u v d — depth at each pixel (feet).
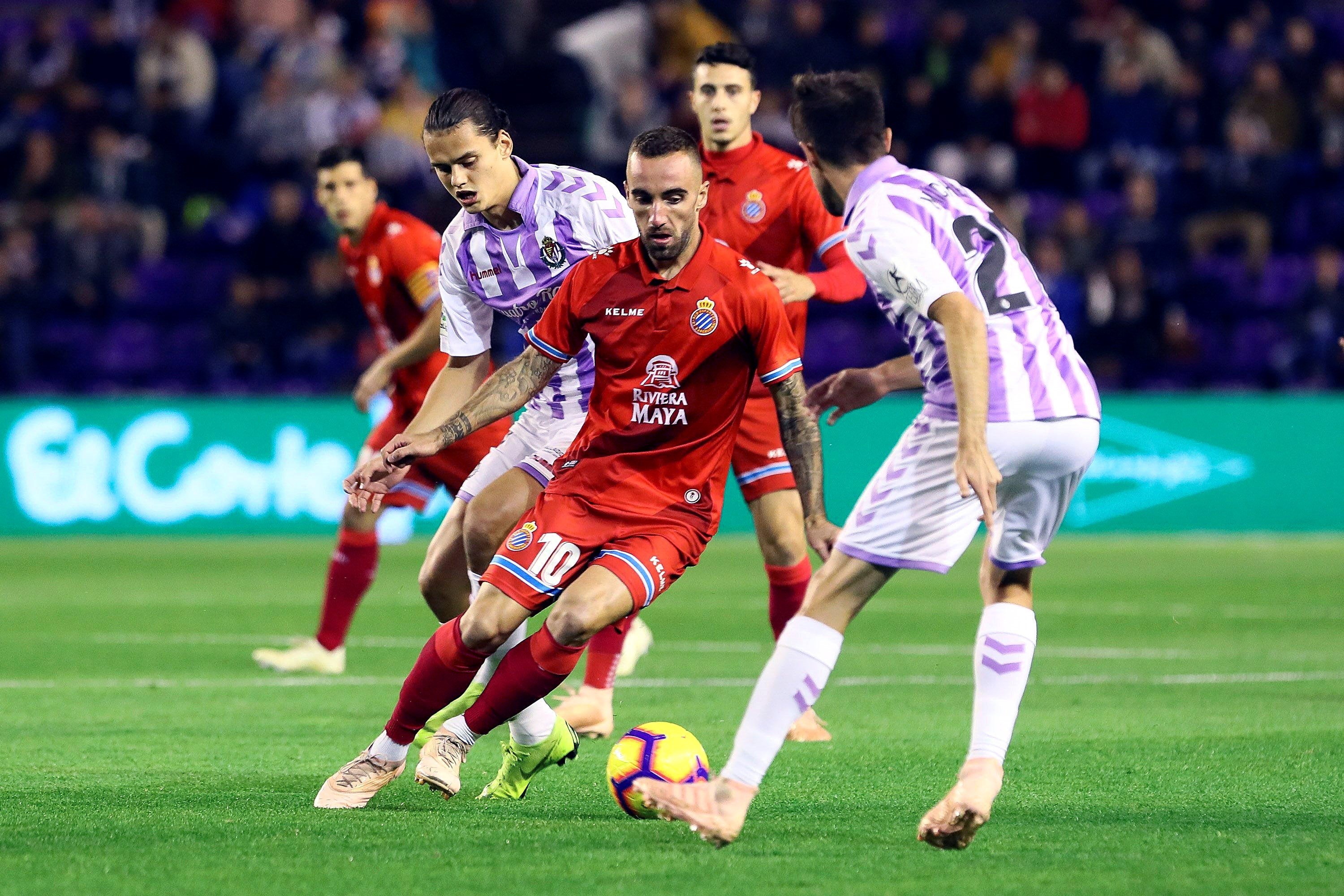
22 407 183.93
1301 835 50.21
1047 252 200.85
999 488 49.83
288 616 120.16
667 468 53.36
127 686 86.07
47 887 43.19
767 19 229.45
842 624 48.62
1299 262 214.07
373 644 106.32
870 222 48.57
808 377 204.13
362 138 211.41
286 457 186.19
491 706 53.42
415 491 91.20
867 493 49.44
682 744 53.31
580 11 255.29
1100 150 223.10
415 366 90.27
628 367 52.80
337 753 66.03
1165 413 193.16
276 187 204.44
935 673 91.76
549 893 42.73
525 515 59.11
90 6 244.42
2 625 113.70
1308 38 228.63
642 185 50.52
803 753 66.54
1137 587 138.92
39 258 203.62
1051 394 48.80
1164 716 75.51
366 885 43.50
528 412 65.41
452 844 48.80
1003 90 220.02
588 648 77.87
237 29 232.32
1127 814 53.62
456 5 241.55
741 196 79.87
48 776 60.54
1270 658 97.35
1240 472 193.98
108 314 203.10
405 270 89.66
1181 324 202.69
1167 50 228.63
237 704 80.07
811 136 51.29
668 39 230.48
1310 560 162.61
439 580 64.03
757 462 75.61
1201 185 216.95
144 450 184.96
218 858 46.60
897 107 223.30
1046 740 68.69
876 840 49.62
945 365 48.65
